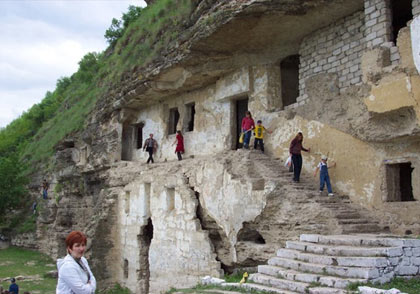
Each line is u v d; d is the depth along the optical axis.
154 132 22.19
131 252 19.20
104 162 23.83
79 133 28.62
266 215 12.30
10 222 34.16
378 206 11.69
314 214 11.18
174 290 10.41
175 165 17.50
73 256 4.92
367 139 11.80
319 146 13.55
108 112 24.28
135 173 20.30
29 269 23.16
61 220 28.06
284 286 8.20
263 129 15.28
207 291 9.27
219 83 18.05
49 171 31.88
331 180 13.02
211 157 15.83
